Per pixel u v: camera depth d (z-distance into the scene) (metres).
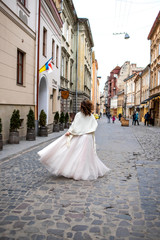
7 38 9.04
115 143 10.37
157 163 6.22
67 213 3.05
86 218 2.92
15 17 9.67
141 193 3.85
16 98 10.05
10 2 9.25
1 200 3.46
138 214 3.06
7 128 9.23
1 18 8.51
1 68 8.62
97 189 3.99
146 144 10.15
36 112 12.38
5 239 2.42
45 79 14.63
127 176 4.89
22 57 10.92
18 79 10.49
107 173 5.08
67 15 22.30
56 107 18.30
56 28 17.17
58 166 4.33
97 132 16.27
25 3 11.11
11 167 5.48
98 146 9.33
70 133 4.41
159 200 3.56
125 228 2.69
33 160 6.29
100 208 3.23
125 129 19.89
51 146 4.32
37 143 9.25
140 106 40.41
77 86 27.94
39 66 13.09
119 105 76.25
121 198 3.61
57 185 4.16
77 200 3.50
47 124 15.52
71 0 21.55
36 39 12.20
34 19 12.09
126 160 6.62
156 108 26.55
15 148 7.91
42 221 2.82
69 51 23.88
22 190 3.90
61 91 18.92
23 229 2.63
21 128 10.68
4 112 8.95
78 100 28.02
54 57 17.08
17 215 2.98
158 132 16.83
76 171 4.42
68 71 23.72
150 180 4.61
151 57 31.70
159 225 2.77
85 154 4.45
